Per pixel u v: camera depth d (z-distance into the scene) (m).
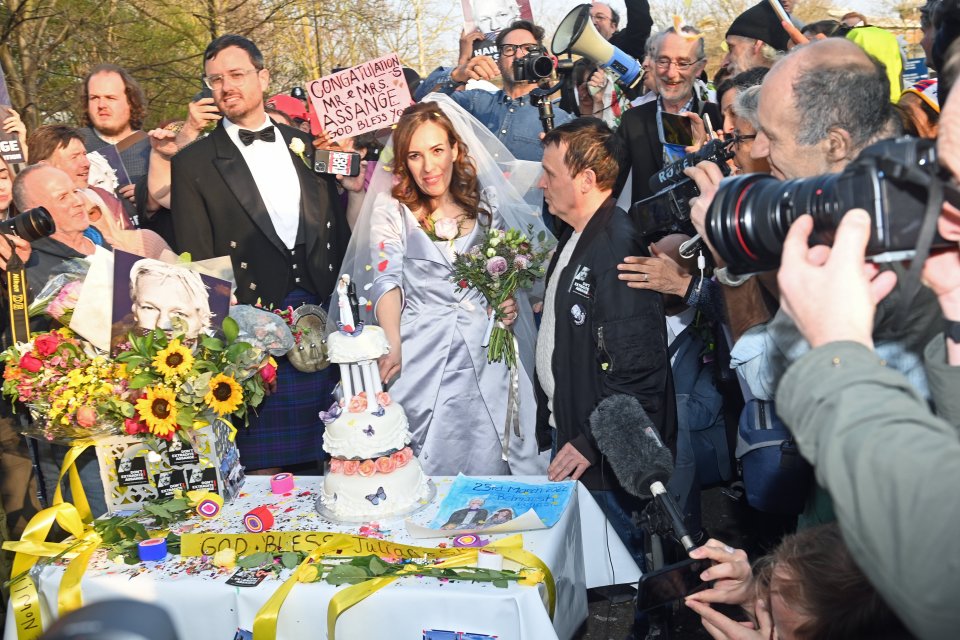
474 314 3.68
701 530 3.58
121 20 11.64
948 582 0.97
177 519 2.68
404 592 2.19
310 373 4.25
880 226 1.18
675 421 3.21
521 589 2.18
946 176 1.14
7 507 3.79
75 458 2.76
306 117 5.36
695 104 4.35
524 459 3.77
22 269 3.09
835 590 1.46
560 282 3.18
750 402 2.82
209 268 2.99
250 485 2.97
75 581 2.39
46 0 10.56
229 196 4.27
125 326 2.72
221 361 2.76
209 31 12.09
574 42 4.52
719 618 1.98
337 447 2.64
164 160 4.89
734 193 1.36
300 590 2.25
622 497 3.19
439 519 2.58
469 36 5.44
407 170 3.65
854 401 1.08
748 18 4.36
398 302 3.67
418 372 3.66
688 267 3.17
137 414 2.65
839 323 1.15
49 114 11.36
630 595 3.53
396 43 13.59
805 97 1.93
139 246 3.59
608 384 3.06
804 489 2.73
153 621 0.67
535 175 4.07
